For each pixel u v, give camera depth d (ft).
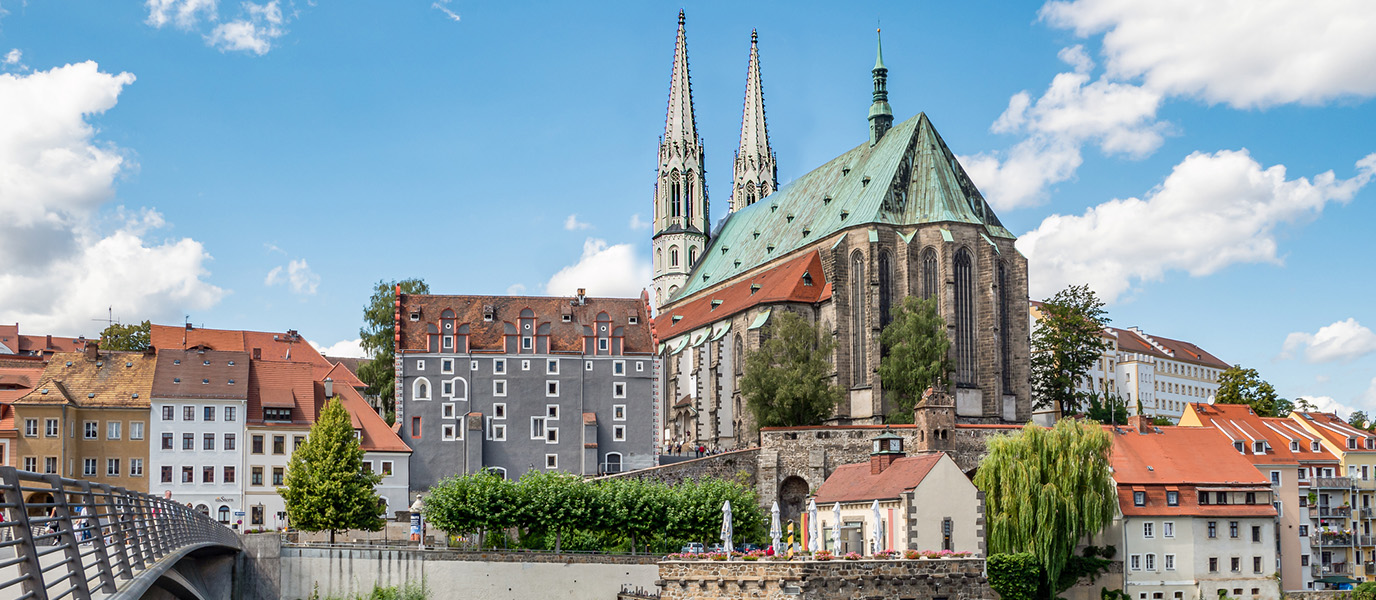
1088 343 541.34
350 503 348.79
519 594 293.64
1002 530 309.01
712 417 536.01
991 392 494.18
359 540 356.59
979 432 405.39
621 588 296.92
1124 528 343.05
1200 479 356.59
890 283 510.17
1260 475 360.69
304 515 346.95
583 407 447.42
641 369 453.99
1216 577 349.20
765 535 369.50
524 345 447.42
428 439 434.30
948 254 499.51
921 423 398.21
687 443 548.72
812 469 404.36
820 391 455.63
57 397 386.11
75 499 201.87
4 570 155.94
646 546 341.41
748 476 405.18
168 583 174.50
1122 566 341.82
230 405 401.29
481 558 293.84
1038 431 320.70
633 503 338.95
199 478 395.75
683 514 339.36
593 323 454.81
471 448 433.48
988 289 500.74
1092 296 547.90
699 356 542.16
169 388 398.21
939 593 241.76
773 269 583.58
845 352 508.94
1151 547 345.72
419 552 292.61
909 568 239.09
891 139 554.87
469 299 456.86
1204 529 350.84
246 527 396.37
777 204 645.51
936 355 476.13
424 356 439.22
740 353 533.96
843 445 407.64
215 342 540.93
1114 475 353.72
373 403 519.60
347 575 290.35
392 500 409.28
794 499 406.62
